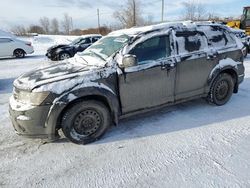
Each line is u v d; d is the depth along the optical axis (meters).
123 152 3.36
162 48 4.07
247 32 14.84
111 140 3.71
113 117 3.77
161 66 4.00
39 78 3.47
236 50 4.95
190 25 4.45
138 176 2.82
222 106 4.97
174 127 4.07
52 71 3.74
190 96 4.53
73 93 3.34
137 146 3.50
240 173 2.78
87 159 3.23
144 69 3.85
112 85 3.66
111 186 2.68
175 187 2.60
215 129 3.93
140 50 3.86
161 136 3.77
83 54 4.39
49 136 3.38
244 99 5.39
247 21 14.91
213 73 4.64
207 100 4.96
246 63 10.33
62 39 32.69
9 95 6.50
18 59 15.08
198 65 4.42
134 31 4.07
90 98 3.56
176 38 4.21
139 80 3.85
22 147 3.59
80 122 3.53
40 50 21.78
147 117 4.52
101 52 4.04
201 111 4.73
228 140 3.55
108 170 2.97
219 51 4.68
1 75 9.54
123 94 3.78
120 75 3.68
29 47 16.33
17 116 3.30
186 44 4.32
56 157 3.30
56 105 3.25
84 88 3.40
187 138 3.67
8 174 2.96
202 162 3.03
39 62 13.40
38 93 3.21
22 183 2.79
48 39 34.81
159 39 4.04
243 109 4.77
